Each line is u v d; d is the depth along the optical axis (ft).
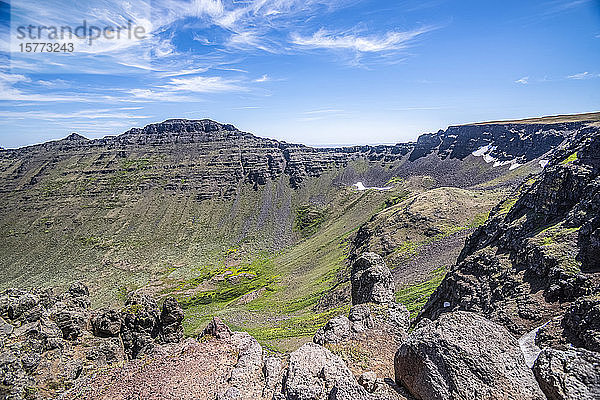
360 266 141.08
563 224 159.43
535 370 52.70
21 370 129.49
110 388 102.32
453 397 51.31
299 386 73.97
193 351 115.24
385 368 87.56
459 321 59.26
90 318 188.85
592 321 92.99
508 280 153.48
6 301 164.14
